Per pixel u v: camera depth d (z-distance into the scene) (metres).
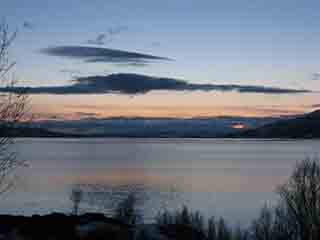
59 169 167.50
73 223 19.69
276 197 87.12
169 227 23.62
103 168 174.50
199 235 23.70
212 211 70.31
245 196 90.88
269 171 159.38
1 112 14.30
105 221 21.25
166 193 96.38
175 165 198.38
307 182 32.81
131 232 20.17
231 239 39.25
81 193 85.50
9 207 74.62
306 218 31.42
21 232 18.14
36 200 82.88
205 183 119.50
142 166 188.00
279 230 33.19
